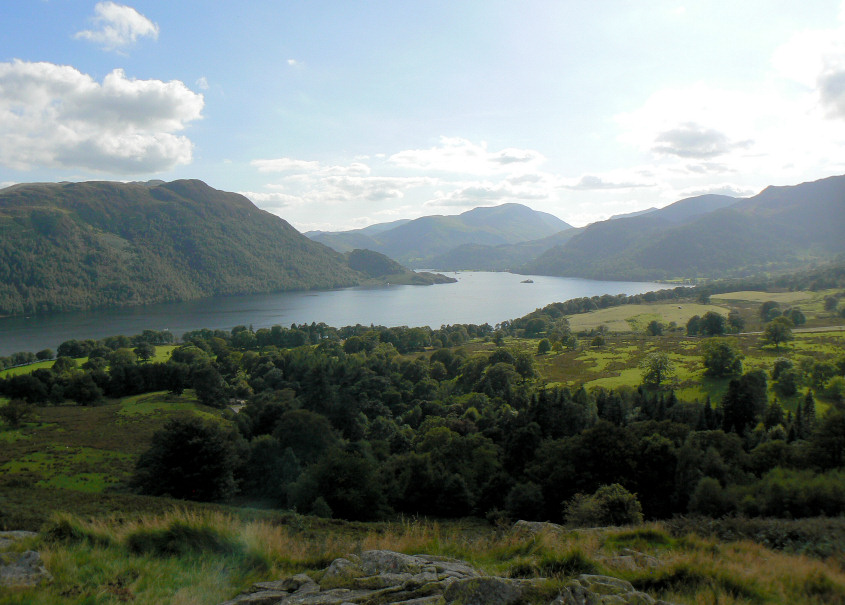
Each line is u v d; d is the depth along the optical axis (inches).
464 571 331.9
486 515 1320.1
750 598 303.6
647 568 343.9
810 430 1652.3
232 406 3444.9
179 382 3656.5
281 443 1876.2
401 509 1408.7
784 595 312.7
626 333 5531.5
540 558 345.7
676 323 5836.6
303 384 3695.9
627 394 2573.8
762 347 3622.0
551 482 1293.1
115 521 455.8
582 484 1235.9
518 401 2920.8
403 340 5659.5
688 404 2279.8
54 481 1663.4
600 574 325.4
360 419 2851.9
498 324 7086.6
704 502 910.4
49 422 2667.3
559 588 272.5
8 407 2593.5
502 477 1450.5
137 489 1519.4
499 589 270.8
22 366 4419.3
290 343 5634.8
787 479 902.4
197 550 378.3
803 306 6067.9
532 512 1232.2
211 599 301.6
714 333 4682.6
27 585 287.4
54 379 3435.0
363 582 307.3
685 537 466.6
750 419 2026.3
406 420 3024.1
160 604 287.6
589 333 5605.3
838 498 752.3
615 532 492.7
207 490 1462.8
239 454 1768.0
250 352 4781.0
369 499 1258.6
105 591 293.0
